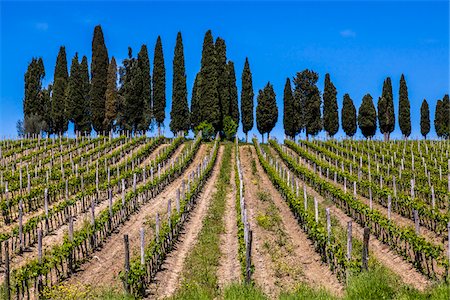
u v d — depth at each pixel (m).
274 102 75.38
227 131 72.06
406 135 82.00
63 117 74.69
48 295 17.19
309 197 35.12
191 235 26.72
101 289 18.02
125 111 72.12
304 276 20.12
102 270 20.50
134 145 57.38
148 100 77.31
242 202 26.64
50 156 47.50
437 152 53.56
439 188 32.69
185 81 72.56
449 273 19.28
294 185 40.75
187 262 21.72
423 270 19.97
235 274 20.16
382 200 32.75
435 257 19.33
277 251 23.11
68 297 17.08
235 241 25.20
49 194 31.67
